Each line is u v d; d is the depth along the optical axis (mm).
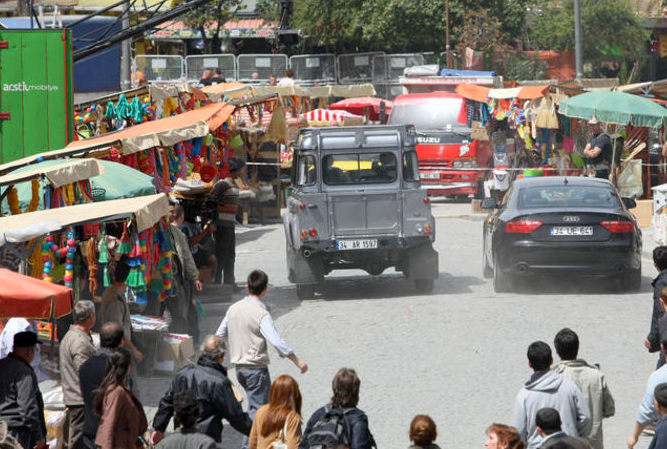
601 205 26516
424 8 79938
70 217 16250
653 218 36094
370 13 80125
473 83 58594
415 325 23500
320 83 74125
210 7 77125
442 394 17953
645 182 44188
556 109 45344
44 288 13352
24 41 29375
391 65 75250
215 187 28312
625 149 44062
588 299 25859
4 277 13609
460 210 49594
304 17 80188
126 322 16344
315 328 23578
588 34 85562
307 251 27188
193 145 28391
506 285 26953
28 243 17109
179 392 11922
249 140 46438
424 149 53656
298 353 21250
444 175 53156
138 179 21688
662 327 15648
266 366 15297
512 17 83688
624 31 85500
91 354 14594
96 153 23203
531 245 25844
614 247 25797
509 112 47812
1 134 29406
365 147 28078
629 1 86625
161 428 13352
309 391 18312
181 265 21422
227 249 28359
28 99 29453
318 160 27875
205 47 80375
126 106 31250
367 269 29094
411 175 28234
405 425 16219
